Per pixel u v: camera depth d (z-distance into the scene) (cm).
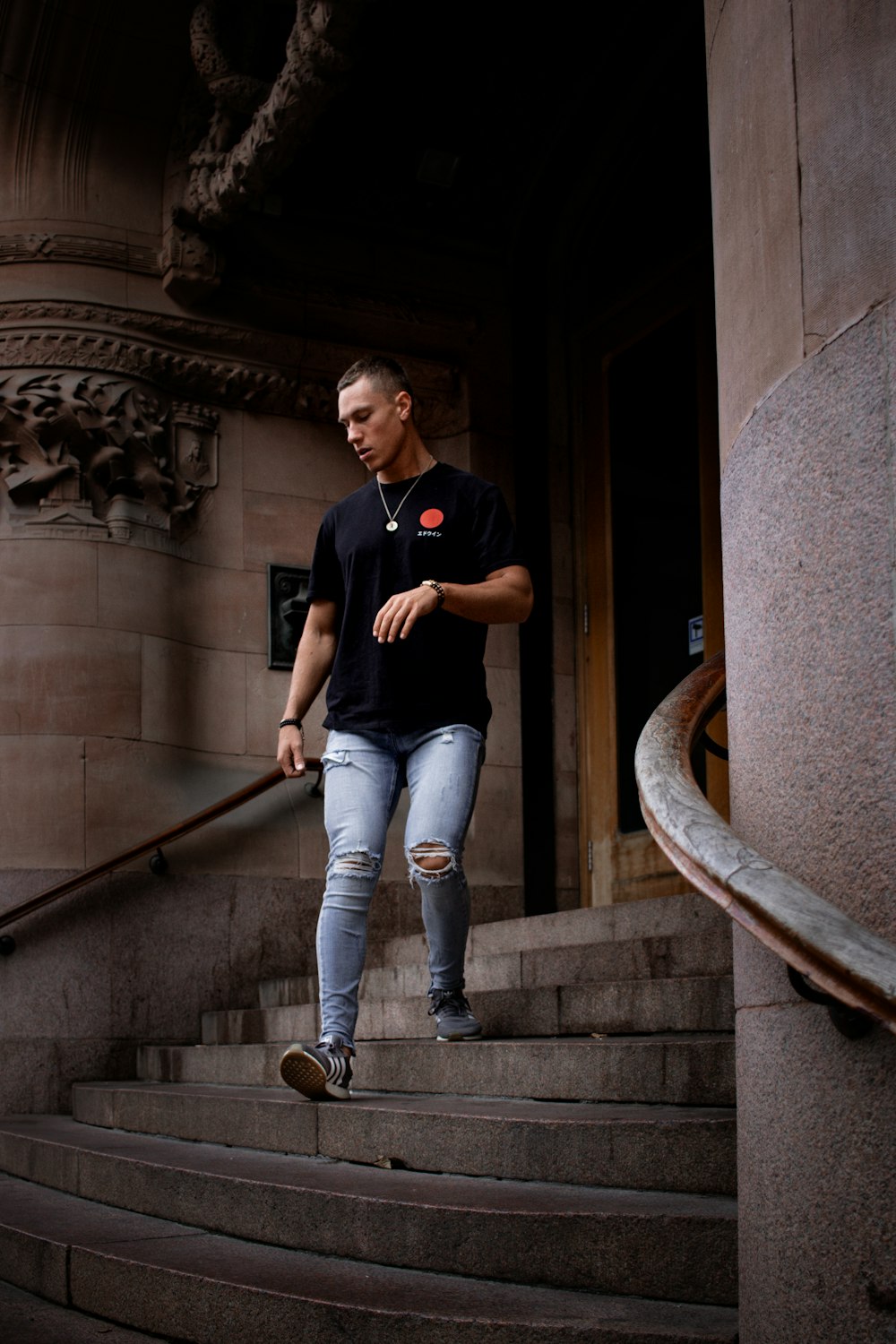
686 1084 318
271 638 739
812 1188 196
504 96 775
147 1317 299
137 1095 480
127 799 683
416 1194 298
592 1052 340
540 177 803
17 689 677
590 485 791
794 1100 202
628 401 769
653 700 728
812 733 206
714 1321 233
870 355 201
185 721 711
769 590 221
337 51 608
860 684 196
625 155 780
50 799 670
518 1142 308
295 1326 263
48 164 710
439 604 364
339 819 387
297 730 405
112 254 709
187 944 688
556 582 789
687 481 716
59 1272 333
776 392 224
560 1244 265
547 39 761
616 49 765
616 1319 236
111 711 686
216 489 743
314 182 763
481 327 797
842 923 178
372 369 404
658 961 431
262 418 761
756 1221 211
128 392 708
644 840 726
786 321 226
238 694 728
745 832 225
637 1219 256
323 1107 367
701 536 702
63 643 683
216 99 696
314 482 768
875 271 204
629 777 744
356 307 764
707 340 712
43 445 696
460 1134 322
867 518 198
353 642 396
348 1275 284
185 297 721
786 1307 200
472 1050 372
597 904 753
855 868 194
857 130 211
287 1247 318
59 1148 438
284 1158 373
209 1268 296
